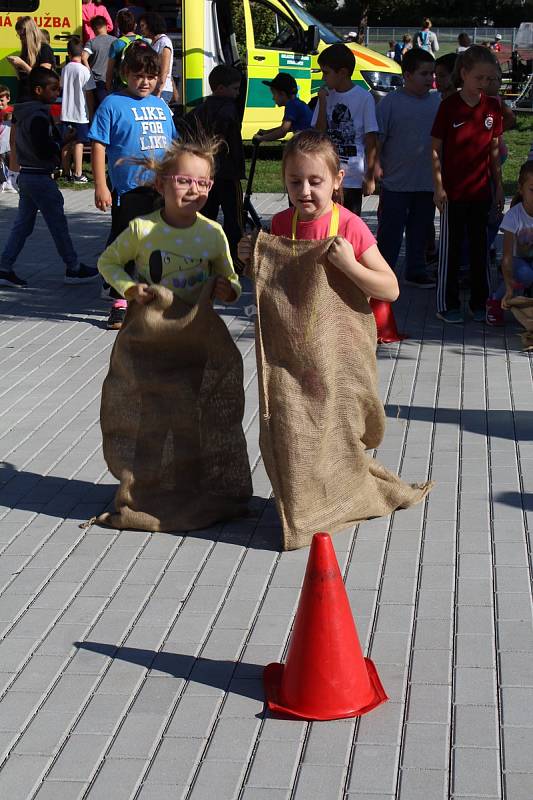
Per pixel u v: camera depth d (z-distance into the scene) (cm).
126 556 482
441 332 857
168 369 501
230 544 492
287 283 455
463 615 421
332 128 917
